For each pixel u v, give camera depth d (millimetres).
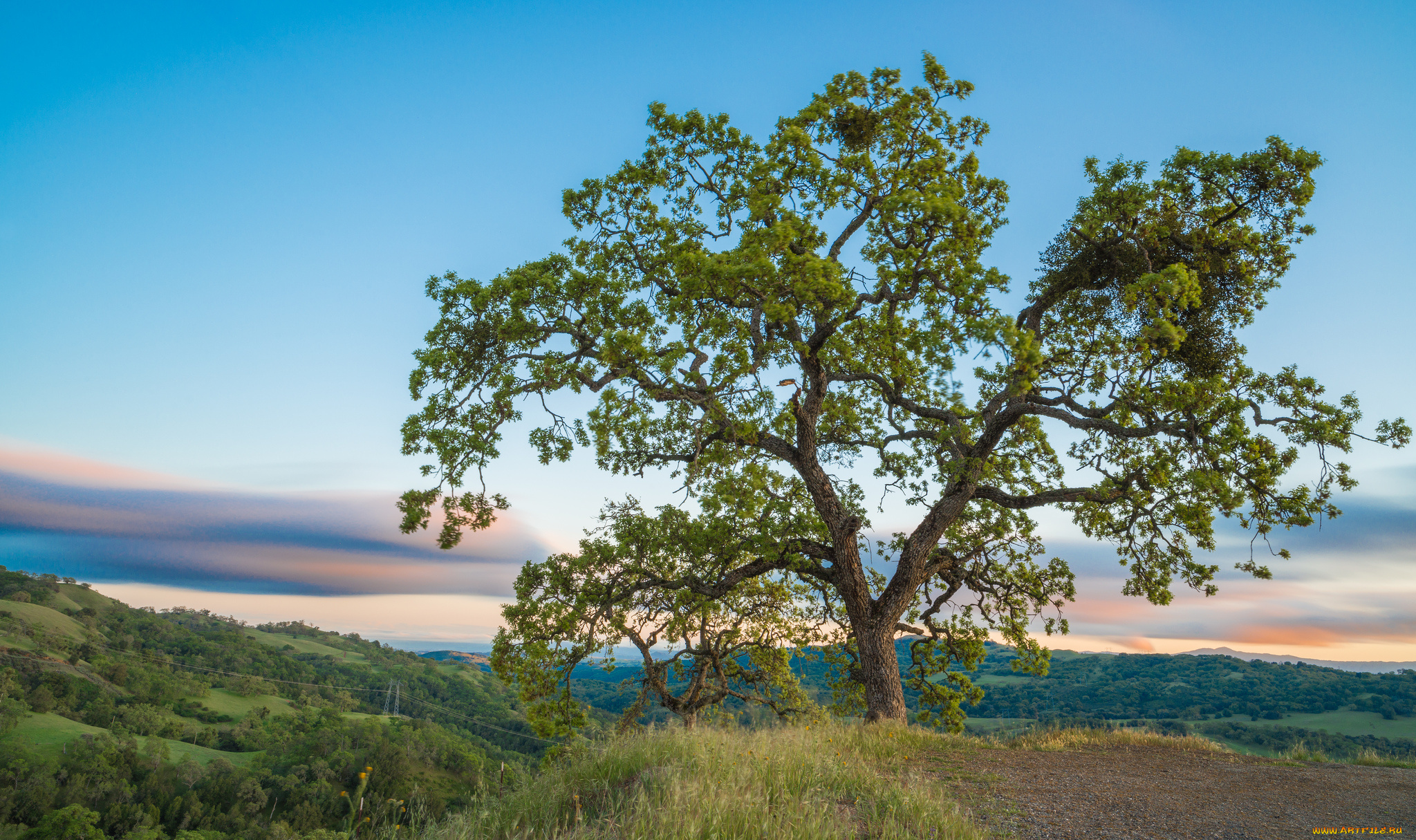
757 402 16359
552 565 17766
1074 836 6668
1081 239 17156
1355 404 14672
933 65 17500
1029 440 20375
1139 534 18234
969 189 18328
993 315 13312
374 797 5457
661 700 20875
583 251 18656
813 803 6566
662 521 18438
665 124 18422
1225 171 15914
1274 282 17141
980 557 20781
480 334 15781
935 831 6066
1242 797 8336
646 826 5703
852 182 17297
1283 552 15461
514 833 6211
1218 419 14453
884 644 16859
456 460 15570
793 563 17594
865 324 17078
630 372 15344
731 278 13992
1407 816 7531
